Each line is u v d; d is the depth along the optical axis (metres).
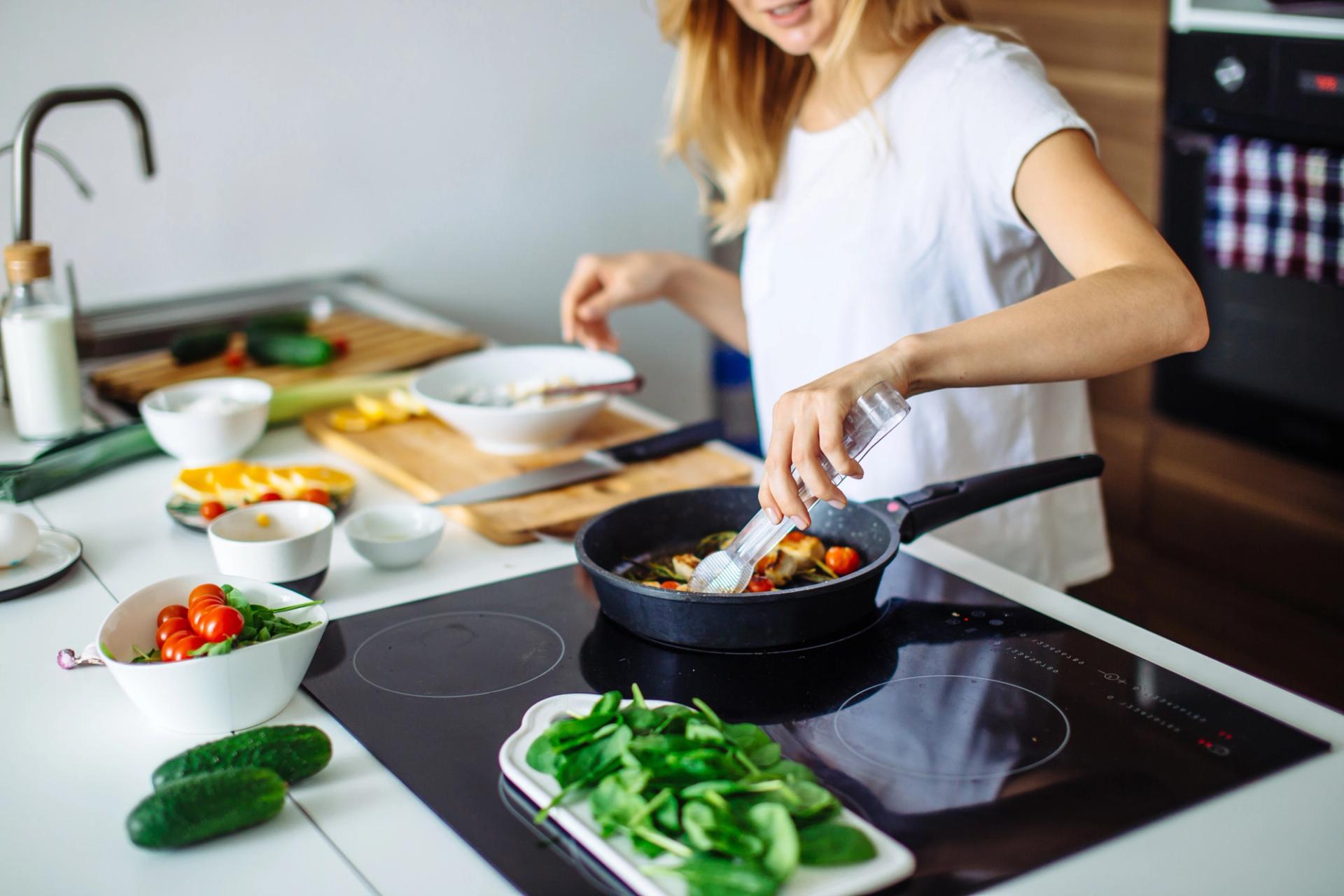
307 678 0.94
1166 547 2.32
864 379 0.91
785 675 0.93
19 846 0.75
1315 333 1.96
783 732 0.85
